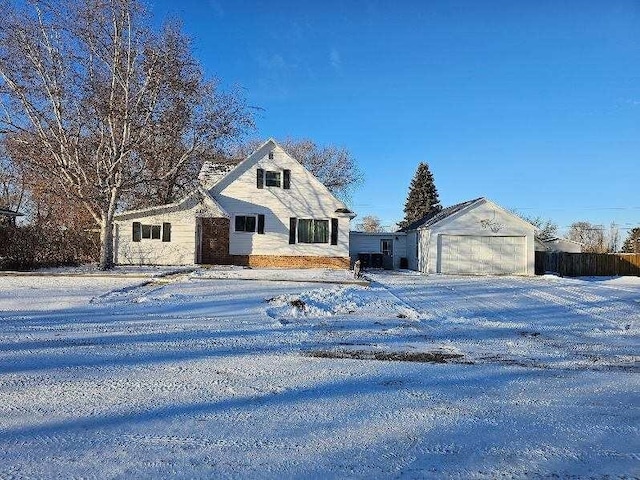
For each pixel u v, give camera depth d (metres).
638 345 8.71
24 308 10.06
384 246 34.03
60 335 7.60
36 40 17.89
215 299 12.00
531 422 4.43
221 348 7.07
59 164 18.36
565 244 39.50
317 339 8.06
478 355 7.36
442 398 5.07
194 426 4.08
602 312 12.96
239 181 25.70
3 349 6.60
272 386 5.25
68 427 3.98
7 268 19.28
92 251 23.84
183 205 24.36
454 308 12.88
